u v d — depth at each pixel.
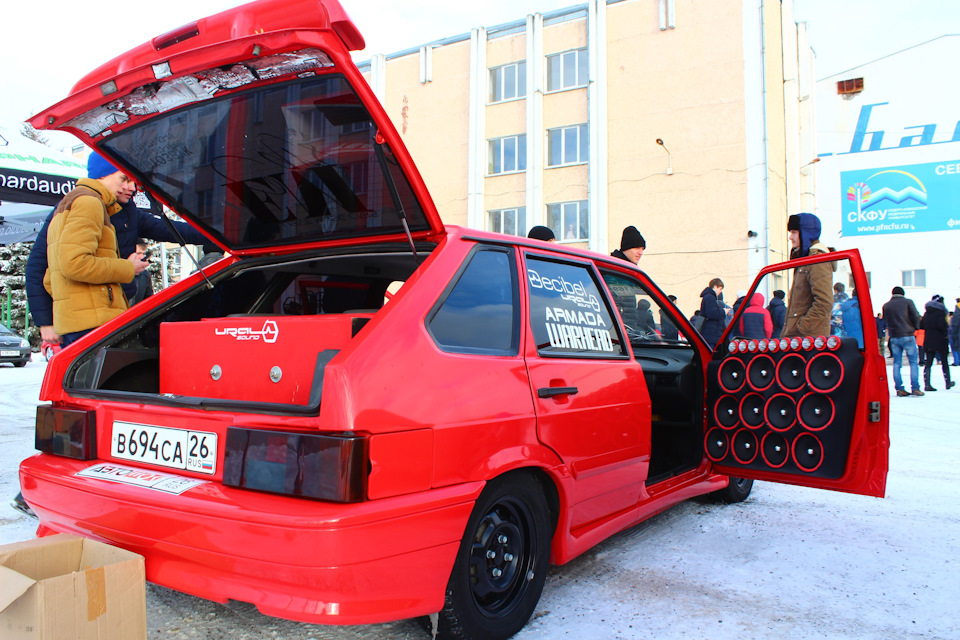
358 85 1.76
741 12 21.06
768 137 21.06
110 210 3.32
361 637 2.08
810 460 2.89
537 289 2.45
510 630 2.10
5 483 3.86
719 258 21.08
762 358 3.07
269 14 1.69
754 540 3.20
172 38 1.83
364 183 2.17
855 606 2.44
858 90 30.22
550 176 23.78
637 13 22.41
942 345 10.87
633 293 3.29
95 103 2.01
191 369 2.27
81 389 2.31
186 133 2.21
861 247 30.03
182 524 1.72
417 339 1.86
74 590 1.51
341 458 1.60
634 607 2.38
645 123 22.19
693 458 3.38
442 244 2.15
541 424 2.19
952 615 2.37
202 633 2.11
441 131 25.81
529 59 24.02
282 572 1.58
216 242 2.91
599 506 2.52
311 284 3.26
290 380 2.00
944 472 4.74
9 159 5.62
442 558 1.79
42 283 3.48
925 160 29.08
